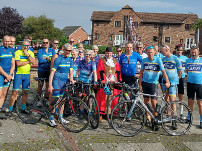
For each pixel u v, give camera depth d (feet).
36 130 14.37
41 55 19.84
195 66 16.56
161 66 15.39
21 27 123.24
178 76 17.48
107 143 13.00
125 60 18.33
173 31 141.59
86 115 17.70
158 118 15.07
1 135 13.12
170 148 12.78
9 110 16.74
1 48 16.30
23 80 17.43
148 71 15.80
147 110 15.16
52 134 13.91
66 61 15.34
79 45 21.13
